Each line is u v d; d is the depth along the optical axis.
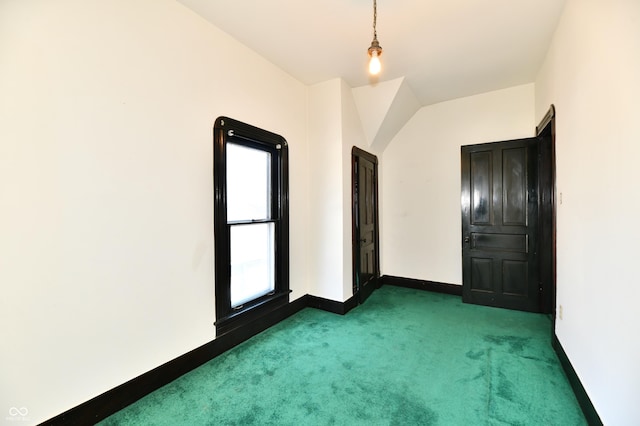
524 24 2.31
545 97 2.85
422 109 4.17
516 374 2.09
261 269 2.91
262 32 2.40
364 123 3.73
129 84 1.78
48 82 1.46
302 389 1.93
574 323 1.96
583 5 1.76
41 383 1.46
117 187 1.73
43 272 1.46
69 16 1.53
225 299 2.44
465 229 3.66
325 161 3.34
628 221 1.28
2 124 1.34
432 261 4.15
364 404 1.78
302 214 3.39
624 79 1.30
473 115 3.80
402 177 4.34
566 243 2.16
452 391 1.90
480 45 2.62
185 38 2.10
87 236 1.61
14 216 1.37
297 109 3.29
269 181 3.00
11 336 1.37
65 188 1.52
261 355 2.37
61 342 1.52
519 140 3.38
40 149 1.44
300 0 2.01
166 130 1.99
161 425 1.62
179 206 2.07
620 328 1.34
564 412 1.71
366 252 3.85
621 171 1.34
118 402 1.74
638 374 1.19
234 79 2.49
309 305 3.50
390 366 2.20
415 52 2.73
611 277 1.44
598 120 1.58
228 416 1.69
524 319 3.11
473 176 3.62
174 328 2.05
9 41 1.35
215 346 2.34
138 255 1.84
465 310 3.39
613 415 1.39
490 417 1.67
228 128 2.42
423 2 2.04
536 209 3.31
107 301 1.70
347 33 2.42
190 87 2.14
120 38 1.73
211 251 2.32
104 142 1.67
